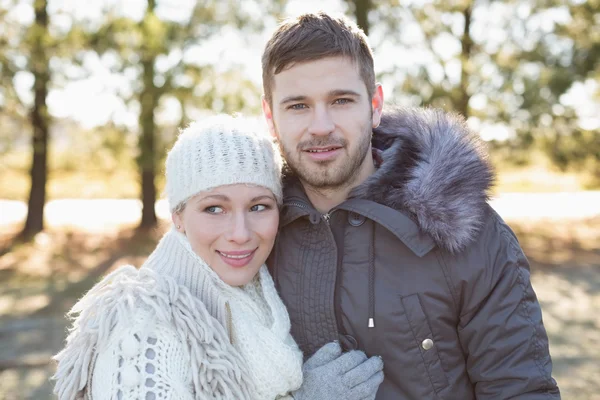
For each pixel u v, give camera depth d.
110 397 1.50
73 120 11.94
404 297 1.85
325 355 1.84
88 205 17.92
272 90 1.94
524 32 10.61
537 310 1.89
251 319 1.80
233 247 1.79
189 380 1.61
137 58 10.87
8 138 12.01
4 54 10.62
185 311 1.65
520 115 10.34
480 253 1.86
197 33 11.02
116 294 1.66
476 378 1.85
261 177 1.80
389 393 1.85
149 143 11.33
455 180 1.87
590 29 10.77
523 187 22.08
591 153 11.25
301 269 1.95
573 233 13.04
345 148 1.88
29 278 9.16
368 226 1.93
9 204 18.19
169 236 1.91
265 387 1.70
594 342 5.77
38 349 5.59
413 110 2.17
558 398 1.81
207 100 11.04
